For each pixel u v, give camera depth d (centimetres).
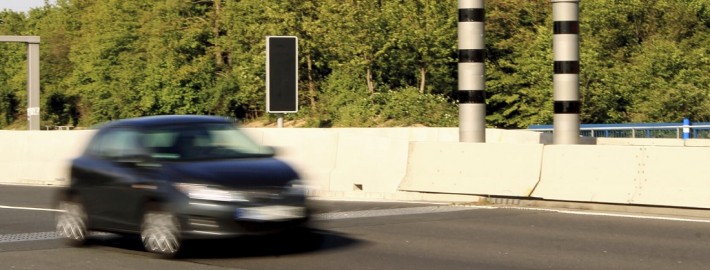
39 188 2589
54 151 2952
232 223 1193
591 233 1447
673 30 6359
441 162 2027
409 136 2944
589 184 1791
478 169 1958
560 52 2056
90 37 8406
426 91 6231
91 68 8119
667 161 1703
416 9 6097
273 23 6438
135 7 8000
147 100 7488
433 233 1462
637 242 1348
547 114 5856
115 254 1294
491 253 1261
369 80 6200
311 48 6381
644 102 5609
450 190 1991
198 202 1198
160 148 1280
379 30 6084
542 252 1266
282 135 2423
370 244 1349
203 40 7531
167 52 7450
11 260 1251
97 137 1377
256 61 6538
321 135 2342
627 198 1733
